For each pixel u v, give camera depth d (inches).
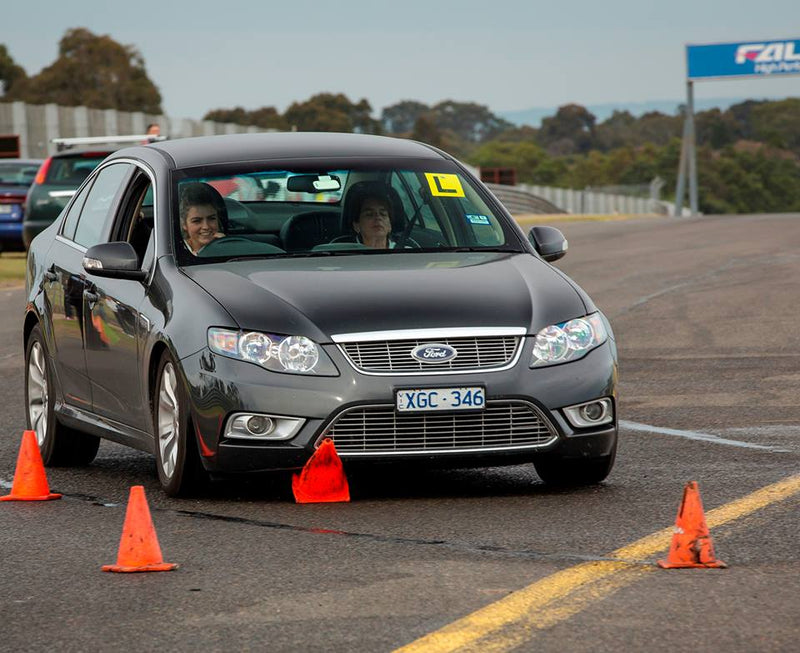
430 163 909.2
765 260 2290.8
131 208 904.9
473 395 733.9
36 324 987.9
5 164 2920.8
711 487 777.6
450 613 525.3
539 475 815.7
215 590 569.9
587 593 548.7
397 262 815.7
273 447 736.3
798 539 639.1
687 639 485.7
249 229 842.8
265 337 741.9
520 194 7175.2
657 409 1095.6
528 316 756.0
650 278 2100.1
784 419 1032.8
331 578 585.3
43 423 971.3
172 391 779.4
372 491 789.9
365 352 735.1
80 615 538.9
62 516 748.6
